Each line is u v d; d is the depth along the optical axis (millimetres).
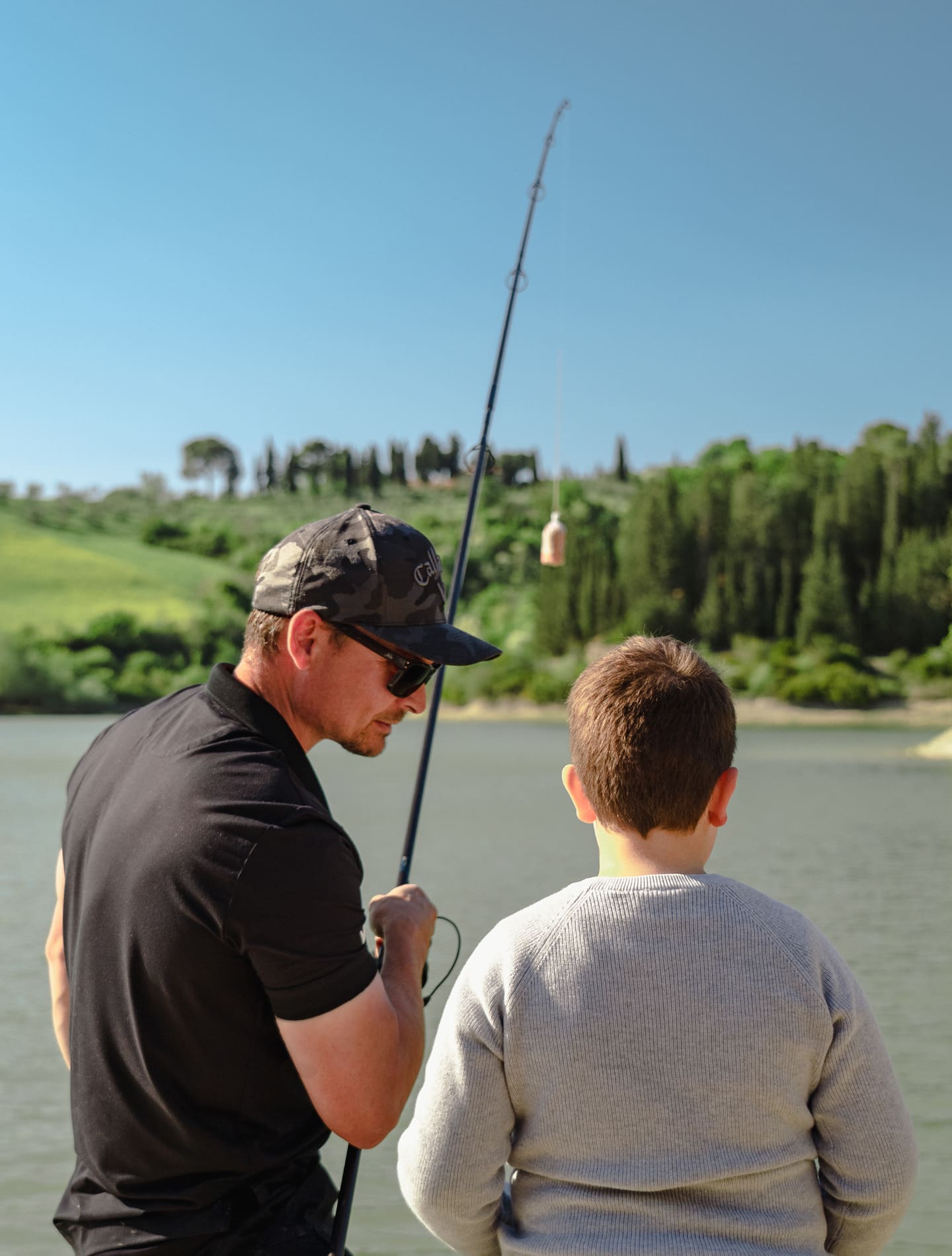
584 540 108312
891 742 52312
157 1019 1371
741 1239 1307
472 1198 1394
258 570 1581
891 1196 1363
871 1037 1378
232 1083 1381
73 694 89562
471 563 117250
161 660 99438
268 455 177500
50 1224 4148
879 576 95500
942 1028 6441
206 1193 1378
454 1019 1422
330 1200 1485
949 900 10992
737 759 39875
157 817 1402
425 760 2160
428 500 153375
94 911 1427
